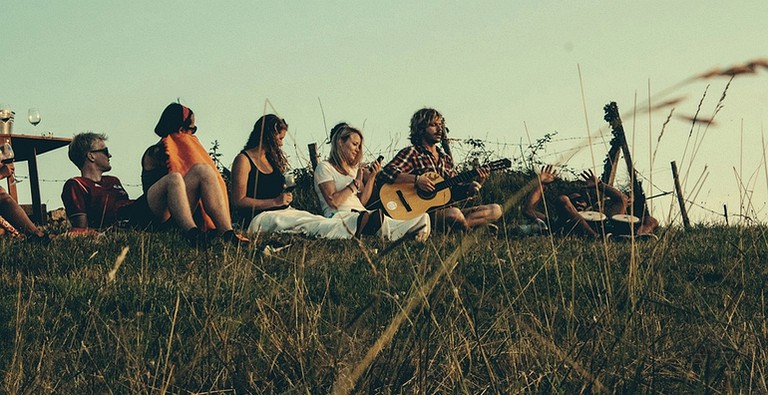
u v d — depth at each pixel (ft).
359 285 16.99
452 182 30.86
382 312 14.32
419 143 31.60
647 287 12.12
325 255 20.81
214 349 10.26
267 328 11.19
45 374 10.54
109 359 11.16
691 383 9.86
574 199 31.78
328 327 12.73
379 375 9.32
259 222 27.20
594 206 31.65
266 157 28.35
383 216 26.30
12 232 23.50
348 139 30.32
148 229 24.89
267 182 28.27
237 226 27.73
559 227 30.83
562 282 17.44
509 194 43.34
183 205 23.48
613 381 9.28
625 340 9.86
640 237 30.30
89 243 21.63
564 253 21.12
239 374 10.21
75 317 14.42
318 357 10.61
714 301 15.60
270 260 19.45
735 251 21.12
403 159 31.19
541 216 32.04
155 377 9.49
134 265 19.36
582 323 12.16
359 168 31.32
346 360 10.56
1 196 24.00
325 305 15.30
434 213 30.25
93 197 26.13
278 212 27.50
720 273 19.16
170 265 19.58
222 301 14.98
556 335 11.63
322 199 30.04
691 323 12.55
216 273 16.75
